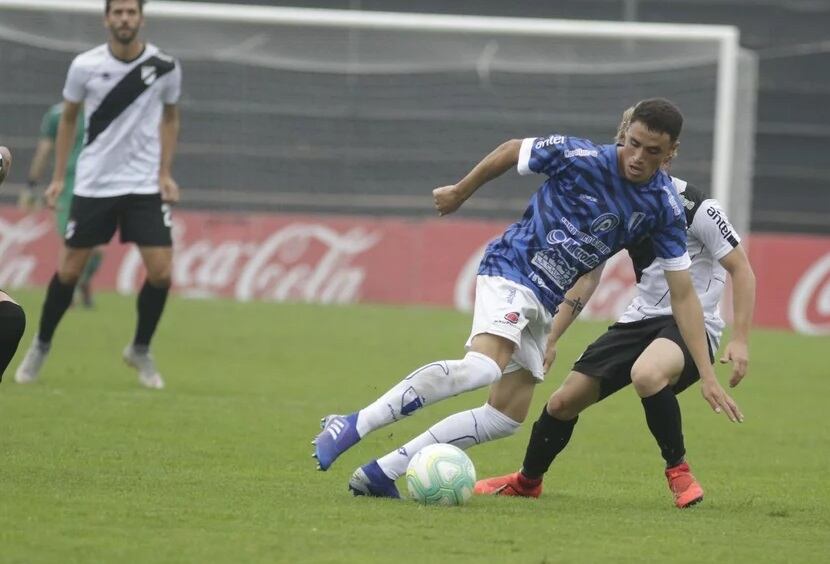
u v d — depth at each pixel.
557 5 102.69
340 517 20.88
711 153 87.06
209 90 92.25
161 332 59.66
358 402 39.22
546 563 17.97
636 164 22.09
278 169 93.25
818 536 21.28
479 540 19.45
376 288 82.19
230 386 41.88
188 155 92.44
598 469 29.27
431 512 21.72
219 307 74.06
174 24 85.25
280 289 81.81
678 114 22.00
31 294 73.56
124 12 37.53
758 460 31.59
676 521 22.22
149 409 35.09
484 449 31.75
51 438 29.19
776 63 103.75
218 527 19.69
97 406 35.09
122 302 73.69
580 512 22.83
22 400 35.50
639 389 23.61
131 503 21.41
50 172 88.94
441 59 86.44
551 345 24.94
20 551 17.53
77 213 38.50
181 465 26.36
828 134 102.12
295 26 85.88
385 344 57.97
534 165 23.02
